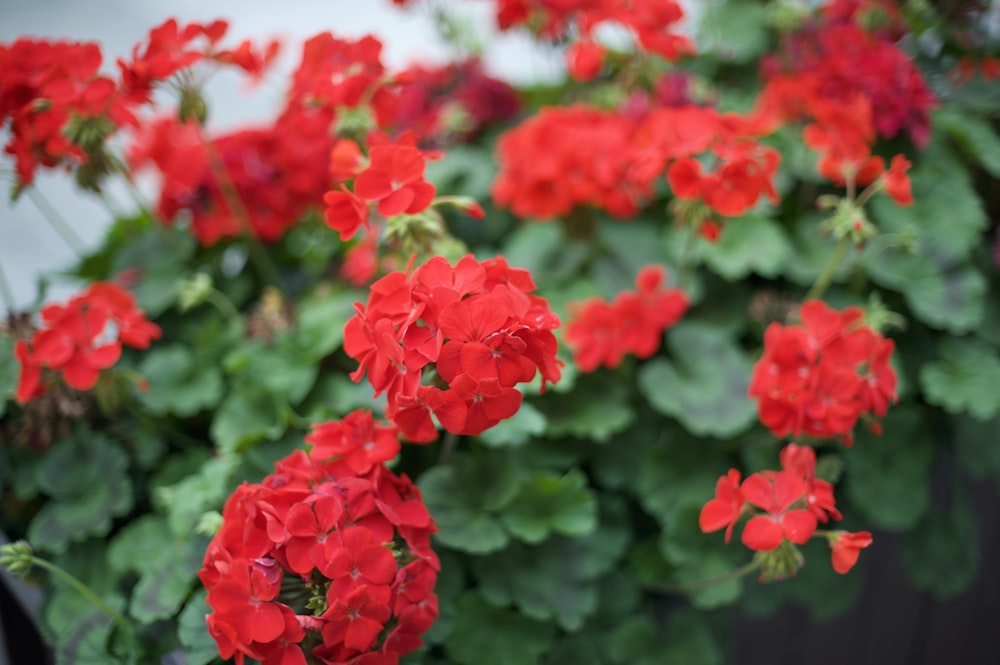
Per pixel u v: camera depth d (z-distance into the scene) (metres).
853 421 0.68
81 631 0.73
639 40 0.86
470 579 0.79
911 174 0.89
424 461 0.80
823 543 0.83
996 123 0.93
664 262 0.92
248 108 1.53
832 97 0.86
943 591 0.85
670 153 0.76
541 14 0.92
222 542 0.60
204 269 0.95
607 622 0.81
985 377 0.83
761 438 0.84
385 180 0.64
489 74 1.02
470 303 0.57
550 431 0.82
